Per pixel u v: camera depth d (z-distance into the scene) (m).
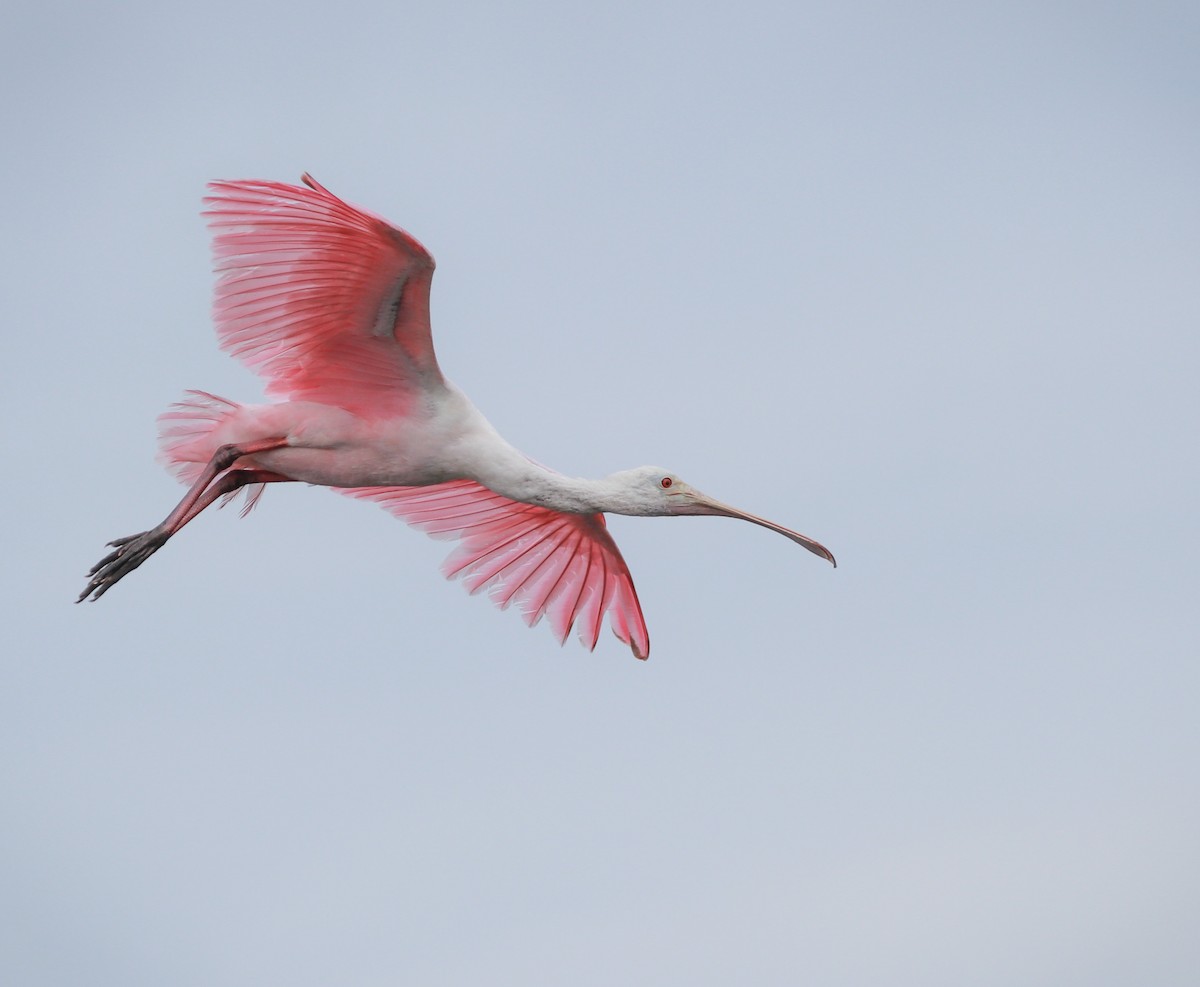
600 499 15.64
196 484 14.30
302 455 14.66
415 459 14.81
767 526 16.06
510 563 17.08
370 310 14.13
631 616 17.41
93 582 14.02
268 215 13.49
